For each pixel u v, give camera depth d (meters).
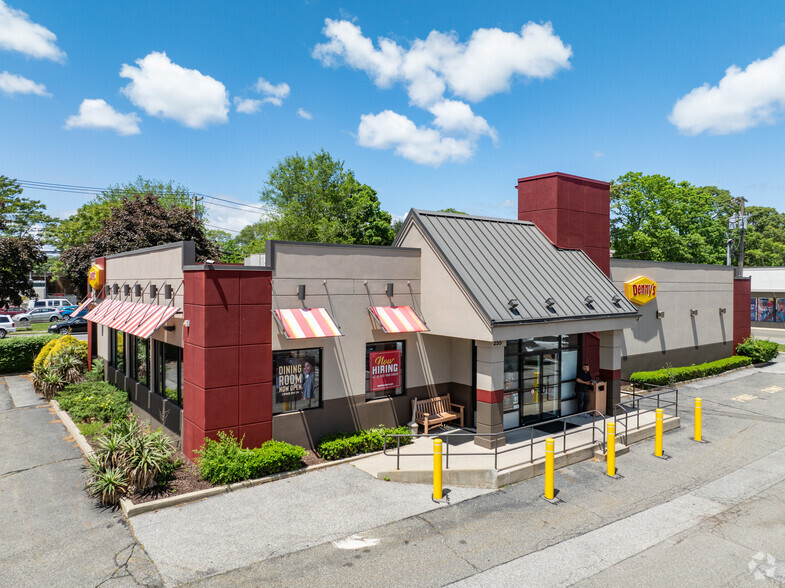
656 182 47.50
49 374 21.25
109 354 22.39
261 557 8.96
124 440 11.86
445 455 13.85
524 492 12.09
